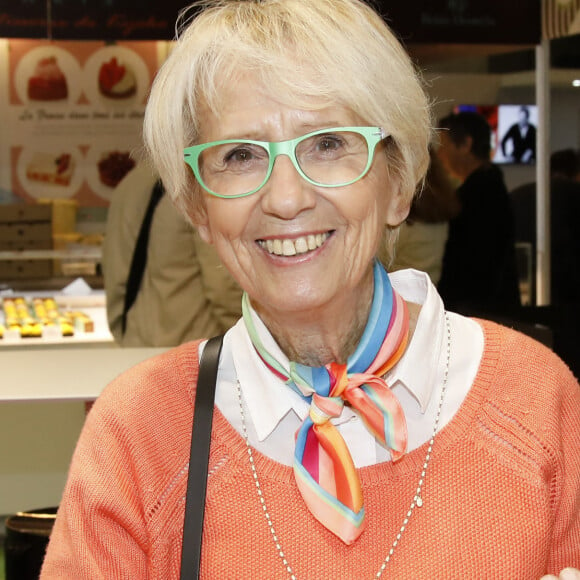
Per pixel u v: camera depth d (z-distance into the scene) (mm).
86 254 4816
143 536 1180
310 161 1070
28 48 5609
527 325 2451
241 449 1168
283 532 1125
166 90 1117
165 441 1196
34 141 5699
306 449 1121
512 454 1147
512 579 1097
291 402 1156
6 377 2232
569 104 4609
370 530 1118
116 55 5664
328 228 1077
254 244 1100
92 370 2320
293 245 1077
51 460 2988
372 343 1128
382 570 1100
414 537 1112
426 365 1170
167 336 3047
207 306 3061
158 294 3043
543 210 4746
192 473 1149
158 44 5691
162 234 2994
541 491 1130
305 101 1035
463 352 1209
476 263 3842
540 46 4594
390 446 1107
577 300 4559
